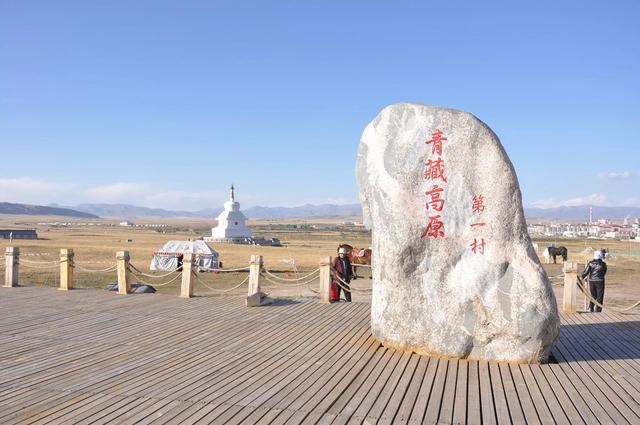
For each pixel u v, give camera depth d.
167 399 7.39
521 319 9.42
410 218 10.20
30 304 15.12
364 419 6.80
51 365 9.05
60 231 108.06
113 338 11.14
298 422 6.65
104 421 6.58
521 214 9.95
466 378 8.59
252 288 16.31
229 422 6.61
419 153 10.31
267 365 9.21
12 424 6.46
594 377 8.72
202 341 10.96
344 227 189.62
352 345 10.70
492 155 10.03
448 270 10.01
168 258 33.03
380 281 10.59
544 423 6.76
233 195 71.81
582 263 40.88
